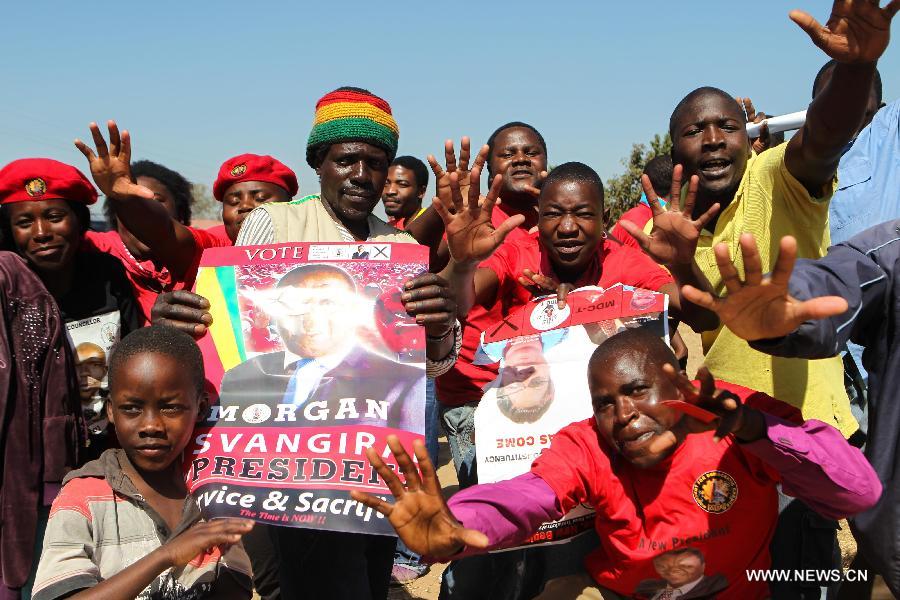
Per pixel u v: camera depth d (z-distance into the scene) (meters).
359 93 3.63
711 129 3.97
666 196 7.59
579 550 3.58
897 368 2.92
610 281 4.01
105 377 3.85
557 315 3.56
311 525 2.91
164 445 2.84
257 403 3.12
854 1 2.85
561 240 4.02
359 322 3.21
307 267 3.29
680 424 2.97
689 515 3.03
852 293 2.76
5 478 3.36
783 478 2.85
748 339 2.47
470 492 2.92
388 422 3.08
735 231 3.94
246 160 5.59
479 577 3.80
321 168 3.66
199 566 2.89
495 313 4.46
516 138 5.43
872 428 3.01
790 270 2.25
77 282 3.91
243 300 3.26
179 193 6.04
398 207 8.60
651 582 3.12
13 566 3.35
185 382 2.86
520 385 3.47
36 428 3.44
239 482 2.99
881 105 5.14
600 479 3.08
